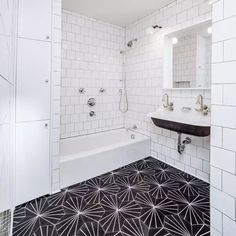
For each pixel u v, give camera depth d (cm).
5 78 92
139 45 301
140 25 296
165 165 267
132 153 272
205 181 220
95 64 303
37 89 171
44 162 182
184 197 185
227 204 96
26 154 169
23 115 164
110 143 324
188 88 224
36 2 165
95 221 150
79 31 281
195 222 149
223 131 96
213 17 98
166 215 157
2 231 103
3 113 88
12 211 151
